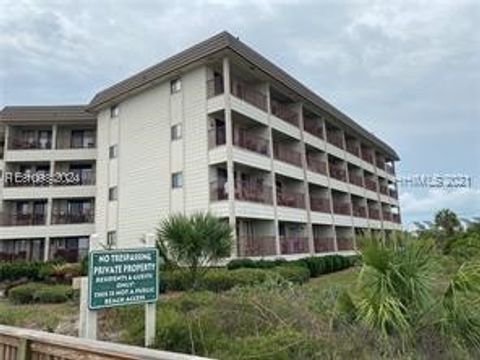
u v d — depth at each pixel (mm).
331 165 37156
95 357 3609
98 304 6340
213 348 6266
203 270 13805
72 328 9648
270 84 28234
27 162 34438
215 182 23781
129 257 6758
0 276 22453
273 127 27453
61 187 33625
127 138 28453
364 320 5570
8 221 33156
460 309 5594
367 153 46750
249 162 24453
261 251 24266
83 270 19453
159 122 26641
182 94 25750
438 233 7547
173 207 24938
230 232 14031
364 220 39781
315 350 5469
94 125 34938
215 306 7301
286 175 27969
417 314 5594
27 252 33500
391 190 52406
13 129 34656
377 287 5590
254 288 7773
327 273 25719
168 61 25797
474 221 15273
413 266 5676
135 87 27656
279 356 5457
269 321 6496
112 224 28438
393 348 5305
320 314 6234
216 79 25000
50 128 35344
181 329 6793
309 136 32344
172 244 13242
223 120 25438
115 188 28719
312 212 30781
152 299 6926
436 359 5301
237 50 23812
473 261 6141
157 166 26266
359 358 5285
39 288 15812
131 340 7387
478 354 5465
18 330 4500
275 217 25781
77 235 32750
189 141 24875
